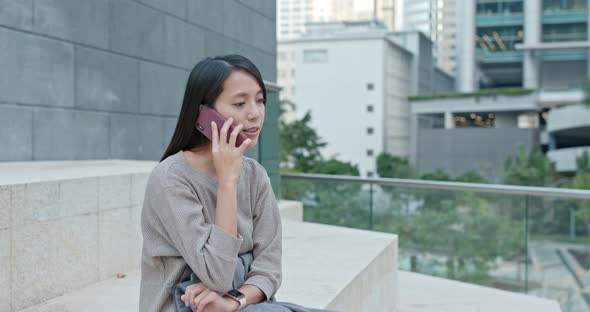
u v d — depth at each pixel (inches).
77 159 176.1
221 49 259.0
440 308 159.3
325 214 234.4
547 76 3093.0
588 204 178.7
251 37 287.6
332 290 102.3
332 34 2805.1
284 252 137.2
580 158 2119.8
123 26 195.8
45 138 164.6
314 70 2677.2
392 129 2714.1
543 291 188.1
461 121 2886.3
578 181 1993.1
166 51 219.6
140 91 205.6
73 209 100.7
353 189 225.5
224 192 46.9
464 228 200.7
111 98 190.9
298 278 111.3
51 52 165.8
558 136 2608.3
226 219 46.6
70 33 172.9
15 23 153.9
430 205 206.5
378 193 218.5
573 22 2822.3
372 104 2615.7
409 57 2908.5
